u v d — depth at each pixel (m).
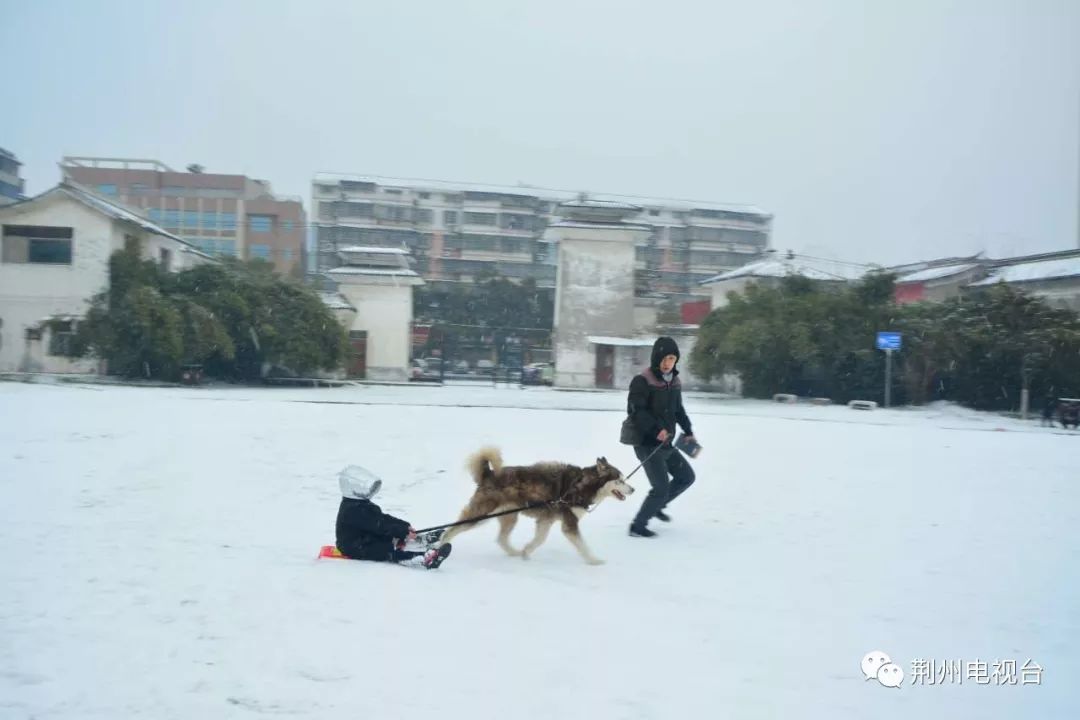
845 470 10.51
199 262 39.72
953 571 6.30
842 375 31.69
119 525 7.22
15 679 3.85
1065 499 8.95
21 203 30.50
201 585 5.37
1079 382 27.31
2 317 30.97
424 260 66.12
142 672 3.97
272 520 7.64
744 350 31.12
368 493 6.27
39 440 11.34
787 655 4.49
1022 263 37.94
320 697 3.74
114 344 29.47
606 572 6.20
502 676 4.04
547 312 59.38
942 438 13.91
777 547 7.04
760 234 70.81
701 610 5.26
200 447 10.99
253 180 68.81
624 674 4.13
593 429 14.08
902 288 41.06
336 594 5.25
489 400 26.69
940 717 3.77
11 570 5.63
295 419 13.88
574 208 41.66
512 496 6.51
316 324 34.88
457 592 5.43
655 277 51.69
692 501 8.87
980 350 28.64
